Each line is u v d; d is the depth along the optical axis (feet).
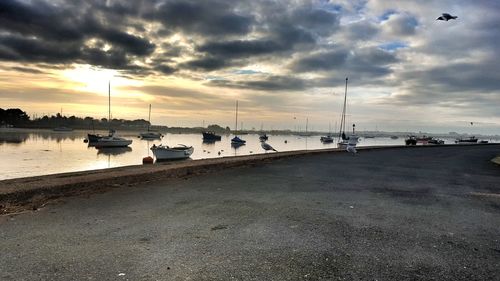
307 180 36.88
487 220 20.86
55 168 98.07
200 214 20.93
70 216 20.11
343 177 40.22
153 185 31.76
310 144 336.70
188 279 11.83
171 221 19.22
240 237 16.55
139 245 15.20
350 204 24.75
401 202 25.95
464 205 25.30
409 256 14.52
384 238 16.89
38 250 14.43
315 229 18.12
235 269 12.76
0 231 17.04
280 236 16.81
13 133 451.12
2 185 25.38
